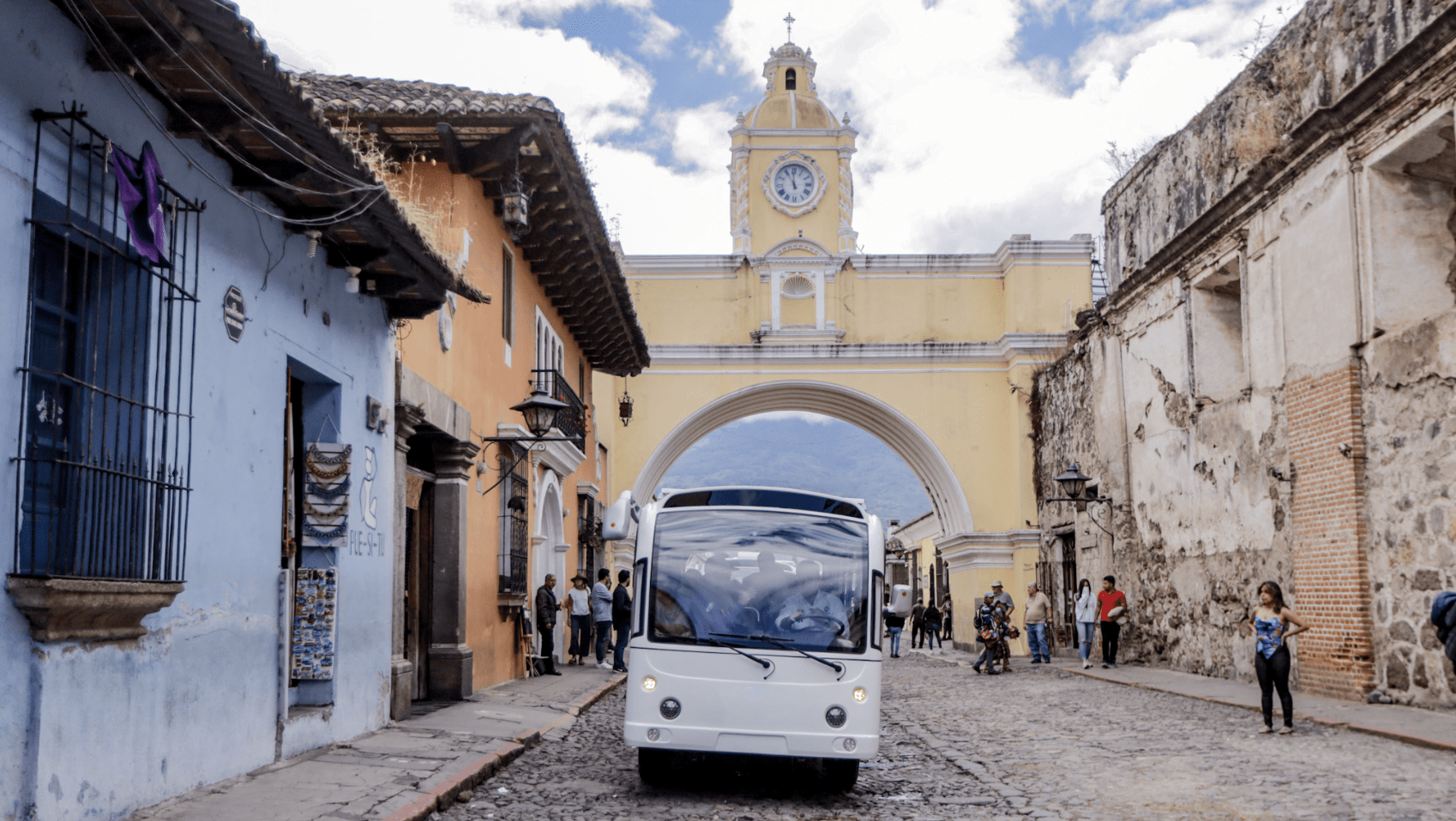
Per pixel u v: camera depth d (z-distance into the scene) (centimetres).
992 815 716
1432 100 1170
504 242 1591
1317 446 1395
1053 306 3231
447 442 1291
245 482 743
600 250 1805
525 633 1653
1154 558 1977
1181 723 1170
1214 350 1800
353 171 737
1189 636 1820
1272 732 1060
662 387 3259
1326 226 1377
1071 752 984
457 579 1292
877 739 789
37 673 509
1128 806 731
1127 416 2116
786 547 837
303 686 881
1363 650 1290
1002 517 3219
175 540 634
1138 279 2006
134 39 571
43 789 510
